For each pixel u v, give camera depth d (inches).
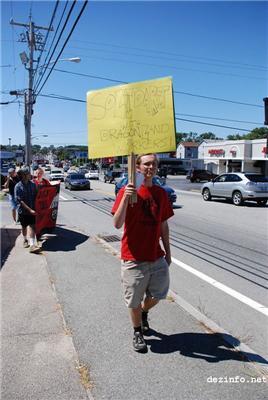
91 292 208.5
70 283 224.4
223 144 1921.8
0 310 185.0
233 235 419.8
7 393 118.9
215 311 198.4
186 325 164.7
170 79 131.6
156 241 136.8
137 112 135.0
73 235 372.8
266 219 557.9
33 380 125.5
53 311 182.4
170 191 726.5
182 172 3129.9
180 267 282.0
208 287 237.1
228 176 821.9
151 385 122.4
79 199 882.1
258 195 761.6
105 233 409.1
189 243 371.9
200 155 2122.3
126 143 135.9
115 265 263.4
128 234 136.2
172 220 534.0
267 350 156.1
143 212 134.6
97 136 140.3
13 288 217.0
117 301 194.7
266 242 382.0
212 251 337.4
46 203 342.0
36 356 140.3
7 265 264.4
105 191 1195.9
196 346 146.6
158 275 140.8
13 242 337.4
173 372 129.6
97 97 140.4
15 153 3718.0
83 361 136.6
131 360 136.8
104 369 131.3
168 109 131.8
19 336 156.5
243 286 240.2
